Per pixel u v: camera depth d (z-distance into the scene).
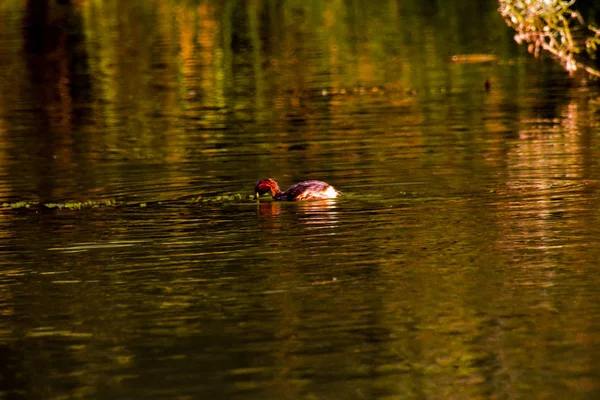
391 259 16.36
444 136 27.20
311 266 16.16
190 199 21.31
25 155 27.09
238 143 27.53
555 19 22.00
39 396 11.72
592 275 15.18
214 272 16.03
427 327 13.40
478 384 11.70
